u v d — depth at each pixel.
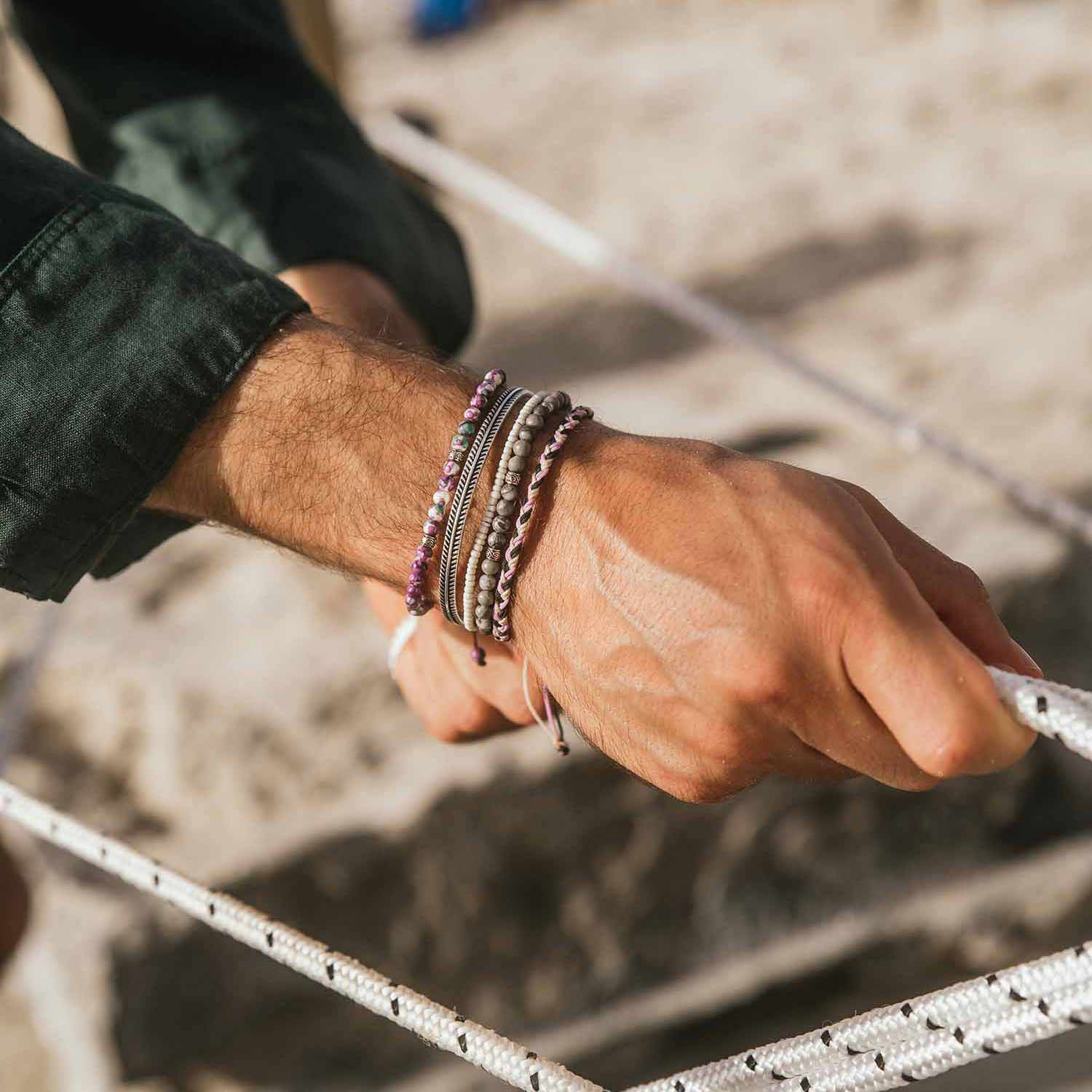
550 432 0.75
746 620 0.66
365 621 2.26
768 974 2.12
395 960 2.04
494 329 3.54
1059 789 2.27
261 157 1.20
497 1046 0.81
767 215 4.08
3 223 0.83
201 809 2.09
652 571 0.69
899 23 5.92
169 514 0.93
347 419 0.80
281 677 2.14
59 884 2.01
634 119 5.23
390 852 1.99
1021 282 3.38
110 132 1.24
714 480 0.70
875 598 0.65
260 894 1.96
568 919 2.10
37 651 1.96
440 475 0.78
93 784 2.16
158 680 2.14
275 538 0.84
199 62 1.25
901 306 3.35
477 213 4.44
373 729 2.13
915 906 2.18
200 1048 1.95
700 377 3.06
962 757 0.64
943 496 2.42
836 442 2.67
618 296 3.65
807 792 2.17
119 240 0.83
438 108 5.83
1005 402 2.77
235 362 0.81
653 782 0.74
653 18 6.91
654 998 2.12
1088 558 2.25
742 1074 0.78
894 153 4.44
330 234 1.18
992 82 4.95
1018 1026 0.69
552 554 0.73
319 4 2.12
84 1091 1.97
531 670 0.90
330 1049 2.03
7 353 0.81
